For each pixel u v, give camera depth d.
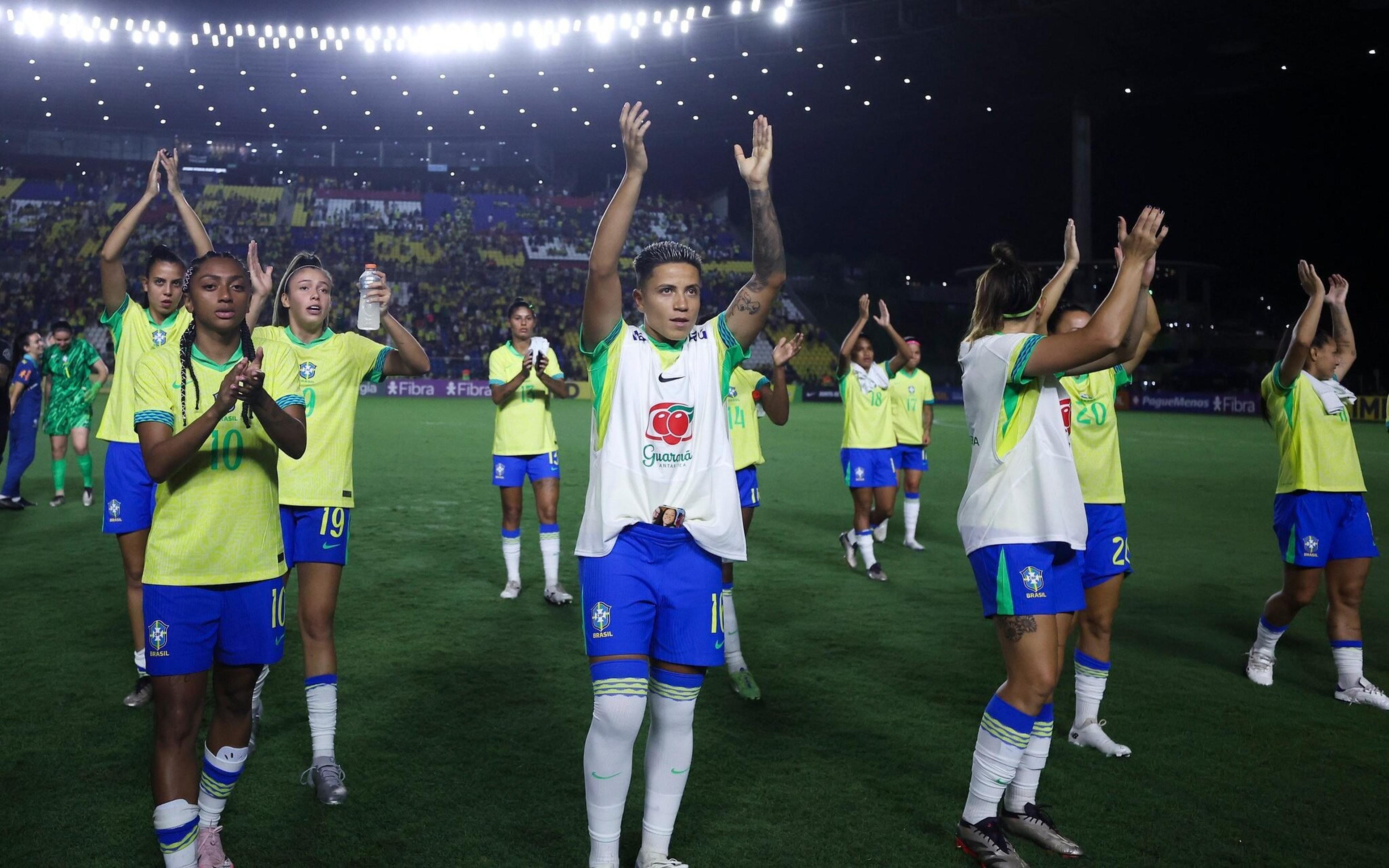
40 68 38.62
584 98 42.69
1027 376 3.05
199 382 2.84
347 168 49.78
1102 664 4.01
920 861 3.02
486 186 50.50
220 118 45.81
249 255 3.88
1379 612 6.27
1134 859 3.05
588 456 15.86
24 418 9.56
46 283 36.62
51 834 3.09
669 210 49.84
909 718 4.26
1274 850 3.10
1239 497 11.73
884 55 36.03
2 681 4.57
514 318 6.39
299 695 4.50
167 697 2.74
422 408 27.91
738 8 31.03
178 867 2.71
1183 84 36.69
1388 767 3.78
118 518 4.32
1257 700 4.58
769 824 3.24
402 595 6.49
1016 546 3.09
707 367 2.94
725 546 2.89
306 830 3.16
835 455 16.38
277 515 2.96
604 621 2.81
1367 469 15.19
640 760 3.88
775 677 4.85
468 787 3.49
